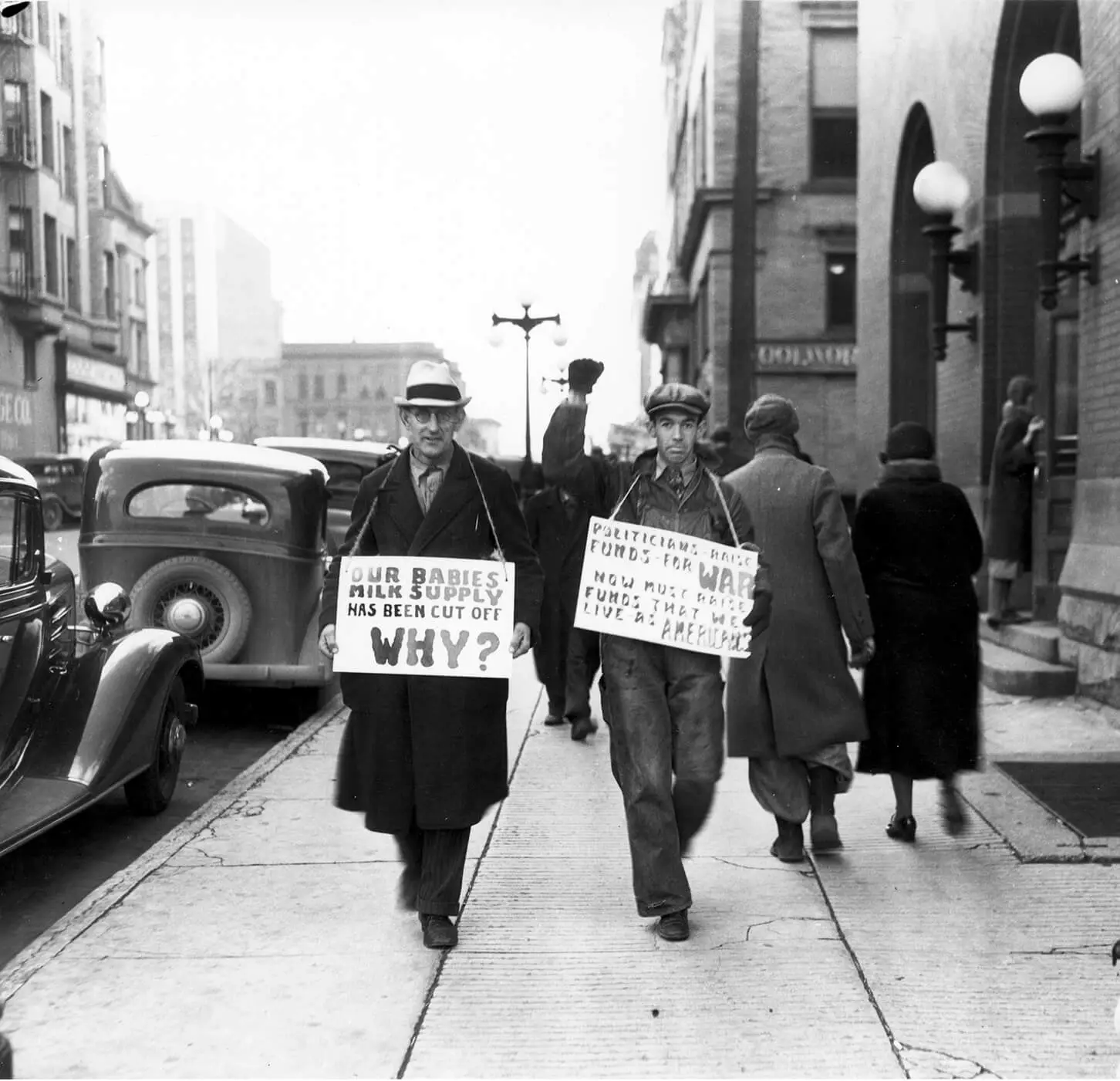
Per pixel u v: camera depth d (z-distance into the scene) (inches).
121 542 326.6
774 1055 131.7
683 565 170.2
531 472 855.1
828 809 202.1
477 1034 137.8
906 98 537.3
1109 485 303.6
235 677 324.5
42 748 210.1
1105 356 307.1
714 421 1020.5
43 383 1385.3
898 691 204.7
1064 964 155.0
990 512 375.2
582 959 158.7
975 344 440.5
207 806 239.1
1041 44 402.0
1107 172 307.0
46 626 214.2
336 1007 145.3
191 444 352.8
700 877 191.6
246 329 3154.5
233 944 165.6
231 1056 133.3
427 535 168.2
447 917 165.0
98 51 1343.5
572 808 231.5
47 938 168.9
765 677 194.7
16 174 1264.8
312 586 335.3
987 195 426.3
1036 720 293.3
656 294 1409.9
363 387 3986.2
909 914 173.5
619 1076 127.6
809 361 1019.3
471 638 164.9
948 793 211.6
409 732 165.9
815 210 1018.1
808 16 1009.5
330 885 190.5
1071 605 319.6
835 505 195.5
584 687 290.5
